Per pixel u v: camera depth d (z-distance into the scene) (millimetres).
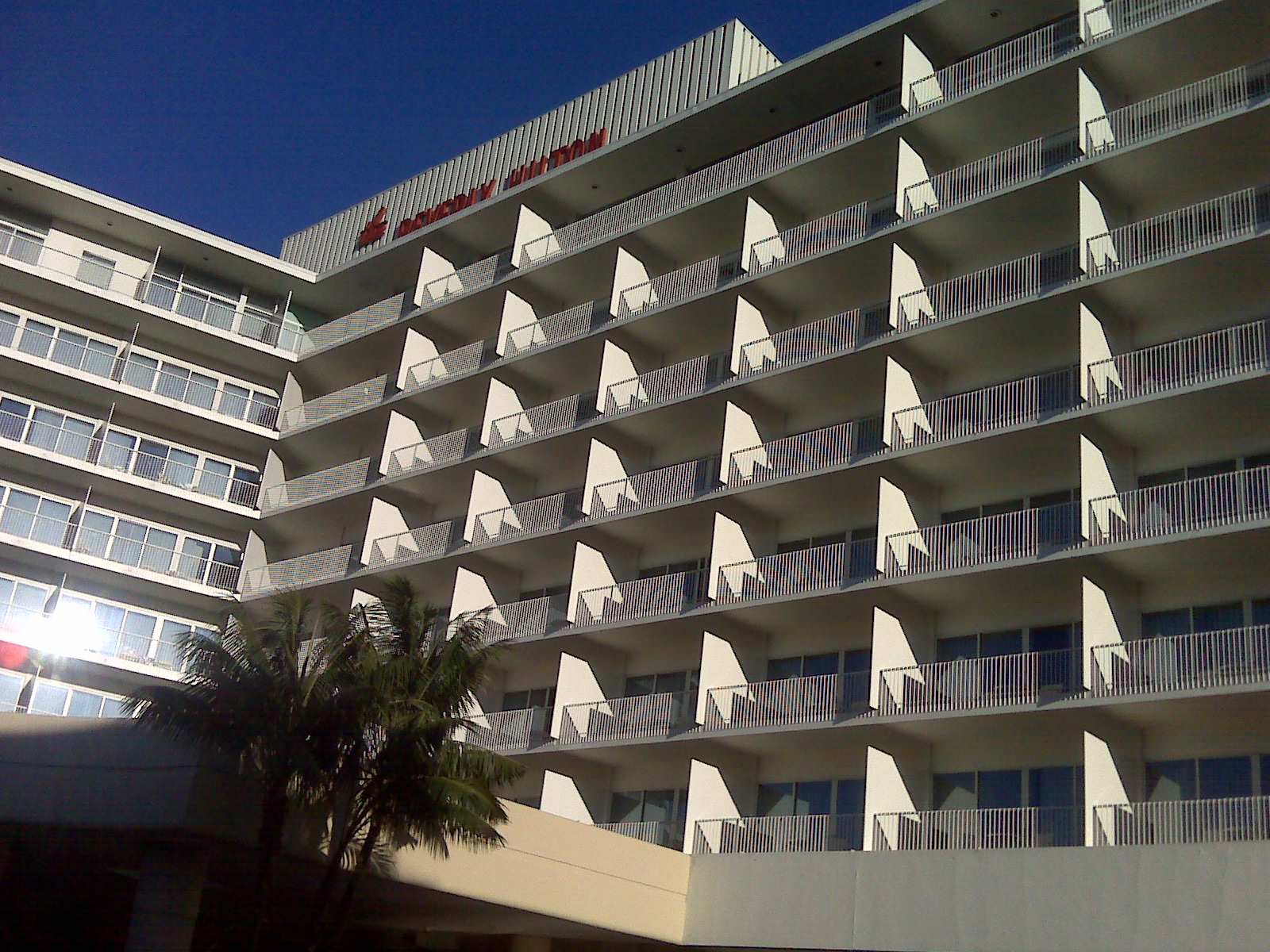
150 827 23344
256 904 22797
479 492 43812
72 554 46156
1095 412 29688
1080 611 30750
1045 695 28328
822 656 35250
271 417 52219
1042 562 29375
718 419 39594
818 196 40000
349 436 50375
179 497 48875
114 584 47812
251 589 49562
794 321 39906
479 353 47344
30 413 48031
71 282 47781
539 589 43375
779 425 38812
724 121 42656
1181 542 27375
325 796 23812
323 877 25969
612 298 43000
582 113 49719
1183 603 29047
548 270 45312
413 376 48438
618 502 40750
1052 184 32719
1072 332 32562
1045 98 34594
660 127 43531
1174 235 31250
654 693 38719
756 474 37969
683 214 41750
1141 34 32156
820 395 37375
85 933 36125
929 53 38500
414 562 43875
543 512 42812
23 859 30344
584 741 36812
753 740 33375
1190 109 32812
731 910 30328
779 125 42500
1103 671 28172
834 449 36719
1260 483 28703
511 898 27438
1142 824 26516
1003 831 29578
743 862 30625
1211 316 30953
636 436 41281
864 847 30094
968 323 33031
